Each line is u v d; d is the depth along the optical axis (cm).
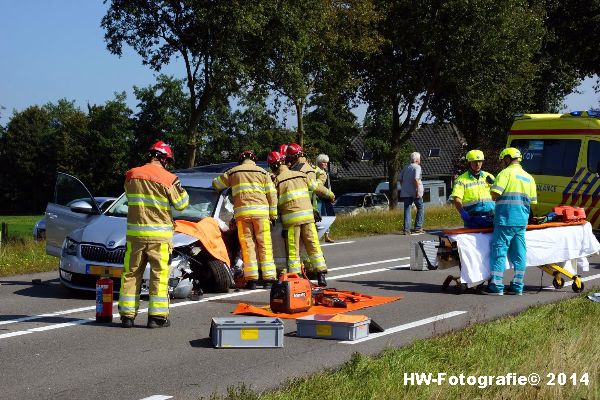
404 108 4791
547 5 4822
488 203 1407
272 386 777
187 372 837
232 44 3616
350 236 2473
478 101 4556
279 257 1465
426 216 2995
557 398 713
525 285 1476
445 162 9006
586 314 1112
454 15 4209
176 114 9369
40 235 2481
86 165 9562
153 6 3694
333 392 706
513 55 4391
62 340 991
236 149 9169
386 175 8188
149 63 3847
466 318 1135
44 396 748
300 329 1011
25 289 1402
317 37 3978
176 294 1259
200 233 1307
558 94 5544
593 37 4800
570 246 1424
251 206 1356
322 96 4650
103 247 1268
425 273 1625
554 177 2141
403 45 4388
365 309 1215
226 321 969
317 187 1466
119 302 1070
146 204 1067
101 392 761
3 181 10150
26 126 10069
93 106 9569
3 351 931
